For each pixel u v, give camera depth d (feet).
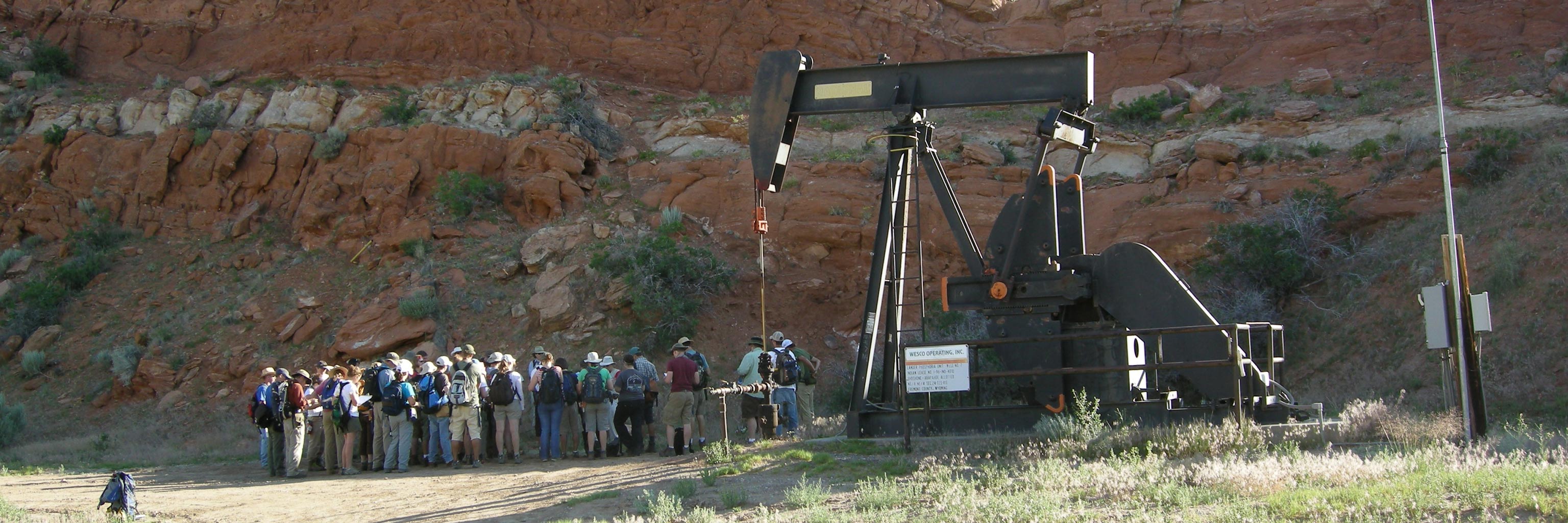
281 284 82.84
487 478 43.47
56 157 96.78
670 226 81.71
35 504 38.70
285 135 94.58
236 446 63.93
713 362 71.36
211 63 113.29
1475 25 93.30
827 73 45.55
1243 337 39.11
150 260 88.69
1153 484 26.84
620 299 73.15
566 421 53.31
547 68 104.37
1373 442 33.53
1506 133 72.54
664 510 29.17
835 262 81.00
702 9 111.55
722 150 93.04
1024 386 41.34
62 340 80.94
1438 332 35.01
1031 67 43.45
